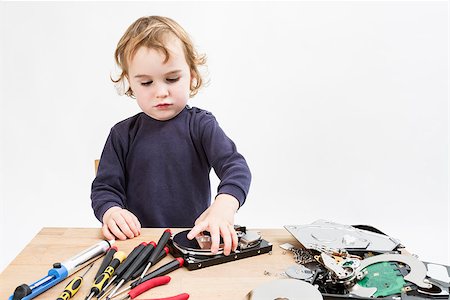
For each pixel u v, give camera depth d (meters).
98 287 0.73
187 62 1.08
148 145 1.18
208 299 0.72
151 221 1.19
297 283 0.73
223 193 0.99
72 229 0.98
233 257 0.84
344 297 0.71
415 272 0.77
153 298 0.72
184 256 0.83
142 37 1.02
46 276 0.76
